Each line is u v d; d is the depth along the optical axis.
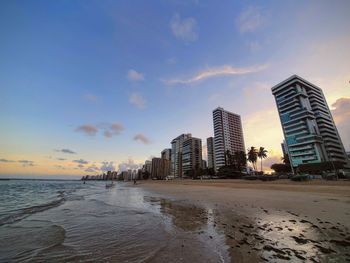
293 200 16.72
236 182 49.34
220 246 6.49
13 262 5.88
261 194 22.92
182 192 32.16
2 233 9.03
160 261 5.50
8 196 31.64
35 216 13.31
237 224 9.32
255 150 94.94
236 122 163.12
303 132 99.62
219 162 145.88
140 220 11.34
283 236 7.35
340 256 5.50
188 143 190.12
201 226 9.20
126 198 25.66
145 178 198.62
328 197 17.89
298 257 5.49
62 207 17.70
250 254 5.76
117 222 10.96
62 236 8.41
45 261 5.90
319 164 78.62
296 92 106.62
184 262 5.37
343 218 9.91
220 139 148.75
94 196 30.39
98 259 5.90
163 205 17.36
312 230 8.02
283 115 109.88
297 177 37.19
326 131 104.50
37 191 45.78
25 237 8.36
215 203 16.91
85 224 10.63
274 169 107.62
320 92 117.62
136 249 6.61
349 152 119.75
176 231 8.52
